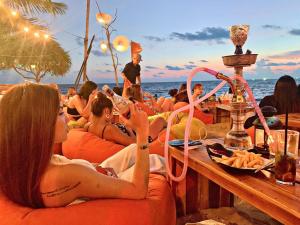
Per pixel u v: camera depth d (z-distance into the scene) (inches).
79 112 150.3
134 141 101.0
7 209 44.8
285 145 45.4
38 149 43.4
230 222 80.0
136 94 189.8
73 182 45.6
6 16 366.0
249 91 63.9
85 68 329.1
